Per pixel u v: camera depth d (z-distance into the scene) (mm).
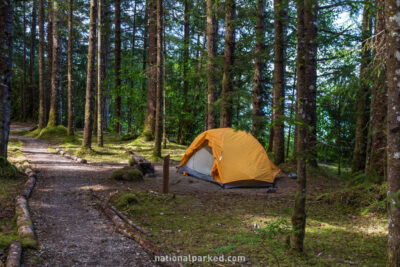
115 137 21297
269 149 17109
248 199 8281
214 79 14148
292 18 12461
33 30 31328
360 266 4246
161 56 14180
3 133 8719
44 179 9242
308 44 9180
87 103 14719
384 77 4703
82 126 34781
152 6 19172
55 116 20719
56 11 19547
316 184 10297
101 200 7277
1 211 5941
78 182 9258
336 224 6203
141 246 4828
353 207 6922
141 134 19859
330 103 5434
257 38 12398
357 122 9156
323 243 5117
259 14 12633
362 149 9055
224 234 5445
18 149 14312
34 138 20000
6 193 7148
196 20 17422
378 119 6895
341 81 4902
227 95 12086
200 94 20094
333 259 4465
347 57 5367
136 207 6770
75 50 31109
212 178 10516
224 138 10484
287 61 14742
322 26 12266
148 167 11211
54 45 20484
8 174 8539
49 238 4895
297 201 4559
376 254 4688
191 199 7977
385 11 3307
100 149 15758
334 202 7340
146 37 28016
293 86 16094
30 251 4254
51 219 5871
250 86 17078
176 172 12195
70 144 17203
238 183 9867
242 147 10492
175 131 22891
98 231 5430
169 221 6152
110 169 11812
